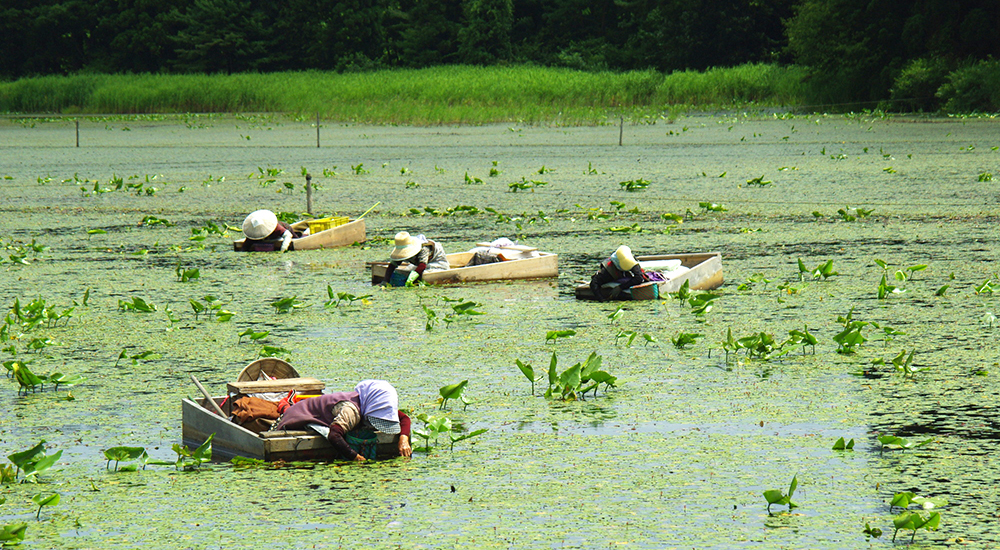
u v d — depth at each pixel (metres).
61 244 44.25
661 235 44.12
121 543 13.30
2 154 97.19
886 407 19.08
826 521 13.70
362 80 171.88
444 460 16.38
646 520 13.81
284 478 15.55
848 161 75.25
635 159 82.12
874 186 59.47
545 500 14.59
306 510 14.27
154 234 47.41
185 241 45.00
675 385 20.92
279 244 41.97
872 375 21.42
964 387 20.33
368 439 16.47
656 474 15.64
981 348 23.50
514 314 28.66
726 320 27.30
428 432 17.17
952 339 24.47
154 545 13.22
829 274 33.16
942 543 12.94
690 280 31.41
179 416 19.28
